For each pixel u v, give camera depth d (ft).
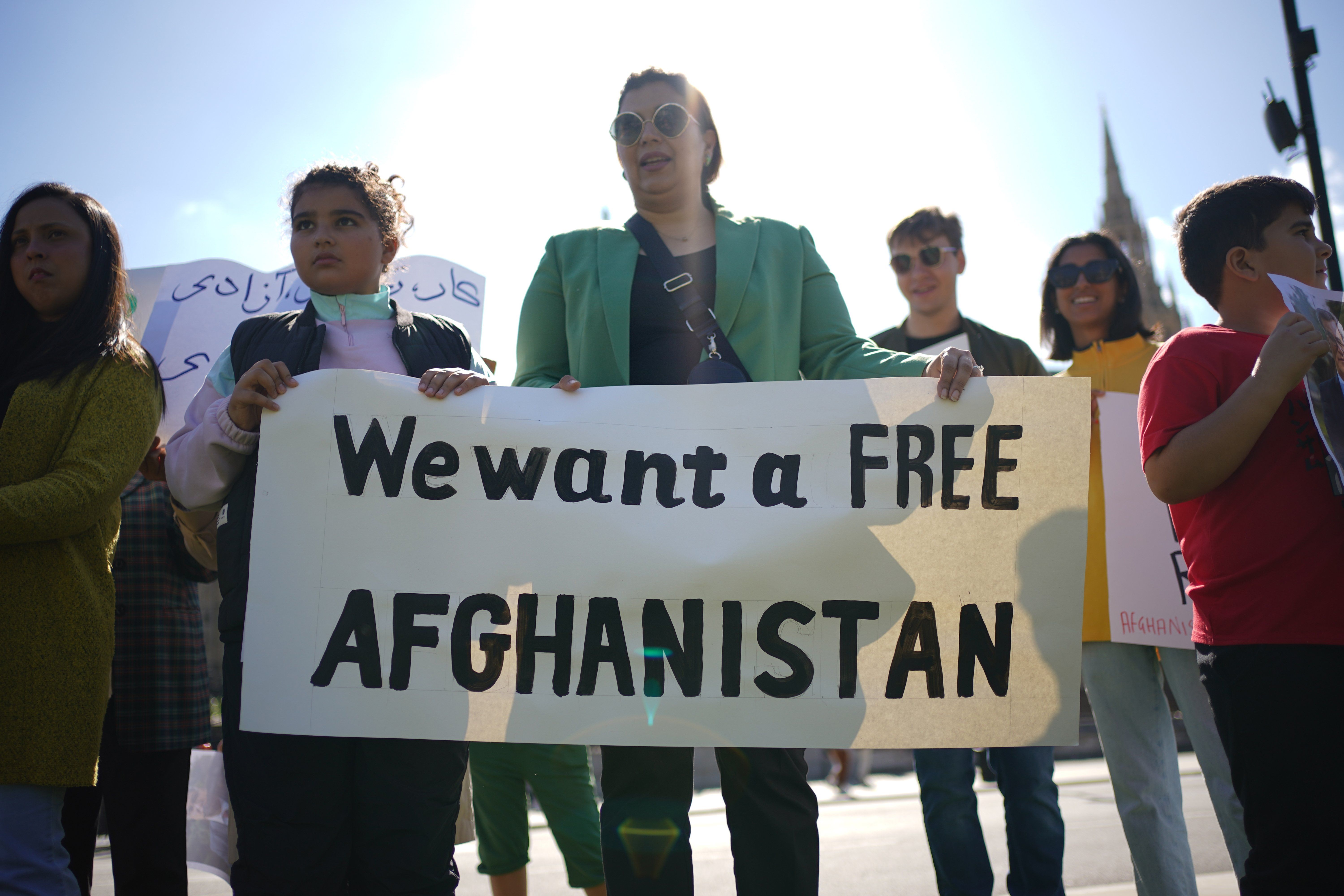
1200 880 13.71
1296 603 6.32
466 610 7.52
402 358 8.19
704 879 16.05
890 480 7.79
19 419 7.24
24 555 6.92
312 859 6.98
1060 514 7.70
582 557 7.65
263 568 7.39
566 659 7.52
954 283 12.80
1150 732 10.12
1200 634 6.85
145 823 9.53
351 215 8.10
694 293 8.73
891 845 20.13
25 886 6.63
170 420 11.53
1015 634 7.59
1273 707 6.27
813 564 7.68
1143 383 7.52
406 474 7.65
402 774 7.21
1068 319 12.10
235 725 7.34
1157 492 7.02
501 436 7.78
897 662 7.58
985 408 7.83
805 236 9.50
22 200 7.79
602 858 7.75
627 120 8.93
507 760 11.25
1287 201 7.36
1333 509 6.43
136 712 9.47
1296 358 6.40
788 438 7.86
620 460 7.82
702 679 7.55
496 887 11.41
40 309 7.81
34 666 6.81
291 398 7.63
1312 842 6.12
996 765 10.82
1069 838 19.71
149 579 9.80
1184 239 7.77
